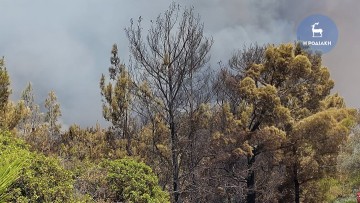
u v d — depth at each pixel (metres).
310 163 28.02
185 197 19.44
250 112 26.45
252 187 26.36
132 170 13.15
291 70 27.62
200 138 19.86
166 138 19.44
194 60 18.61
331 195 31.30
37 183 9.16
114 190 12.59
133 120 19.69
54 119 22.86
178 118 18.80
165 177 18.53
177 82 18.41
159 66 18.50
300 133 26.45
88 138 21.58
